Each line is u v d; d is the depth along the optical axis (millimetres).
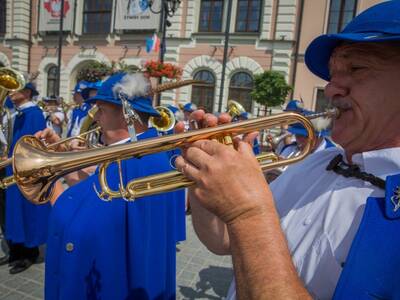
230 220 795
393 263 735
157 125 2527
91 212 1587
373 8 920
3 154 3189
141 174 1646
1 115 3135
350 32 927
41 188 1431
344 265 789
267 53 14680
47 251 1728
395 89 879
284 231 1081
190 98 16000
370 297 733
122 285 1591
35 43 19188
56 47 18734
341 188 985
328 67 1154
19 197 3391
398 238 753
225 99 15492
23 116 3531
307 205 1068
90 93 5262
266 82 11938
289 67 14352
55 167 1310
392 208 788
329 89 979
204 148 873
